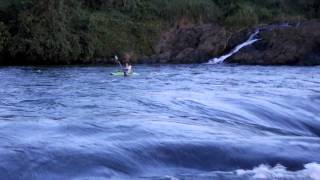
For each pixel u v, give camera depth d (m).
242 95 16.94
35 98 16.66
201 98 15.80
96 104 14.77
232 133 10.54
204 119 12.50
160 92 18.55
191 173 8.22
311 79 27.12
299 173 8.23
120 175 8.02
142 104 14.71
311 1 51.38
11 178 7.68
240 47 42.75
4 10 39.75
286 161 8.78
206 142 9.31
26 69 33.78
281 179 7.96
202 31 43.56
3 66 37.16
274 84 23.75
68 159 8.32
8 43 38.78
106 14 44.25
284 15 49.47
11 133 9.95
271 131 11.69
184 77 27.64
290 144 9.53
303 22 44.59
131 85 22.33
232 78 27.25
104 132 10.09
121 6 45.62
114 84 22.75
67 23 40.41
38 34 38.75
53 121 11.22
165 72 31.38
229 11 48.66
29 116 12.41
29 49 38.66
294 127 13.23
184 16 46.75
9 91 19.38
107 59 41.62
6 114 12.91
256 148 9.20
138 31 44.03
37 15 39.19
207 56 42.84
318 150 9.28
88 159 8.37
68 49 39.44
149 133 10.00
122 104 14.73
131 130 10.25
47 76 27.59
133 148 8.94
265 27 44.03
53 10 39.09
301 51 40.69
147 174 8.12
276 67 37.59
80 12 42.44
